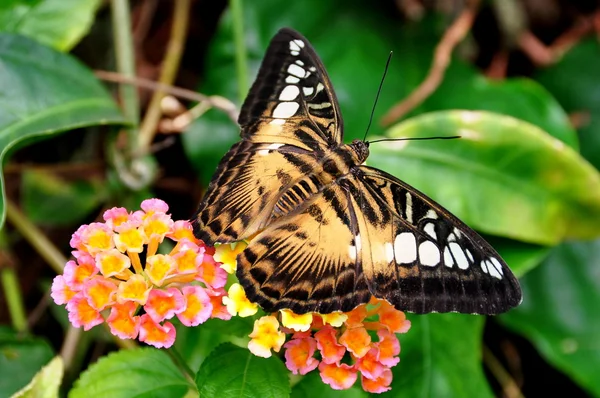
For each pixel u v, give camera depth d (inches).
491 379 21.8
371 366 17.4
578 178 20.0
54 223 21.7
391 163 20.2
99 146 22.1
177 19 21.8
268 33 21.7
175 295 17.1
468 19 21.3
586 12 22.2
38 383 18.4
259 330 17.4
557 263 21.4
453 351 19.7
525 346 21.7
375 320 18.2
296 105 18.3
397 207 17.7
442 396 19.5
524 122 20.3
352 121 21.2
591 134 21.9
